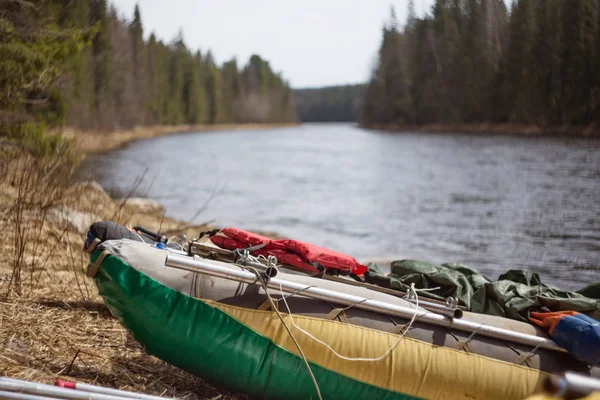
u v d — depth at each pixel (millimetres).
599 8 32188
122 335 4816
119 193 17125
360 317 3854
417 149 44688
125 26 57500
